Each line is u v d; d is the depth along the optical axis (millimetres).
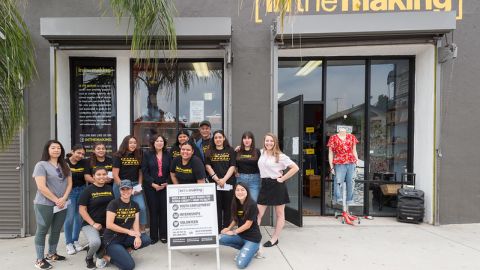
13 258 4285
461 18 5551
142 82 5988
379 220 5867
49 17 5273
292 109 5715
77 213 4477
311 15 5219
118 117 5848
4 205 5375
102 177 3973
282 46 5492
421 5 5547
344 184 5672
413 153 6148
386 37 5340
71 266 3963
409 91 6188
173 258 4125
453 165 5551
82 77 5812
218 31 5070
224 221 4754
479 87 5555
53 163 3930
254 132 5527
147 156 4668
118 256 3719
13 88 3389
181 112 6020
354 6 5535
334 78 6254
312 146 6254
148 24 4082
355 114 6242
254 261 3998
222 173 4684
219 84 6016
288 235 4980
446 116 5543
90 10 5402
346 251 4328
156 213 4680
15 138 5344
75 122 5812
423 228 5352
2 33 3258
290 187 5691
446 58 5293
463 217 5566
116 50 5348
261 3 5523
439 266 3869
